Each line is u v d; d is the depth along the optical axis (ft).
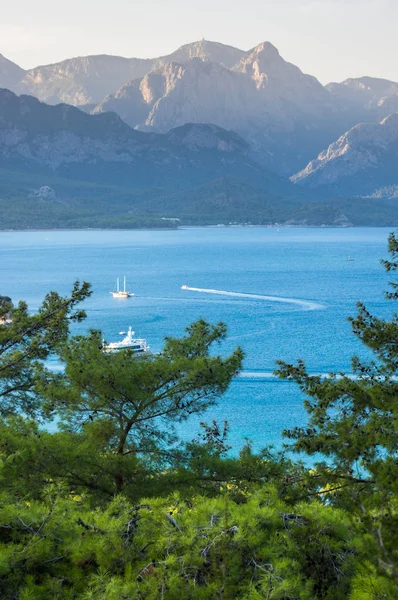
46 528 86.33
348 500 75.72
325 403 101.50
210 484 127.34
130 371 131.03
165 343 151.64
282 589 70.59
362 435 89.25
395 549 64.28
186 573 75.92
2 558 80.64
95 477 124.16
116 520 87.45
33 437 123.85
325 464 99.14
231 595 73.15
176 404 137.90
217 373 135.74
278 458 137.80
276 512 85.56
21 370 169.48
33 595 77.87
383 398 99.86
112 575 79.56
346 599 76.13
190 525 81.00
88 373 129.29
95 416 133.69
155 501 89.86
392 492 74.23
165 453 134.41
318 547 79.61
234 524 81.41
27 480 118.01
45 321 174.29
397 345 116.16
